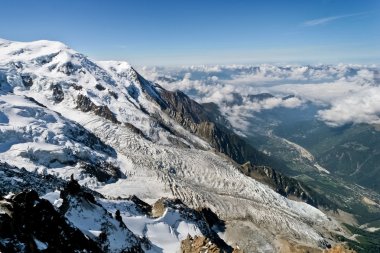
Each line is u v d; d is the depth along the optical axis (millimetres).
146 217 153875
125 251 97500
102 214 104812
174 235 146500
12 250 51938
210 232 179625
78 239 71188
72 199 99438
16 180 118812
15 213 59406
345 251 141625
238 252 133000
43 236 61281
